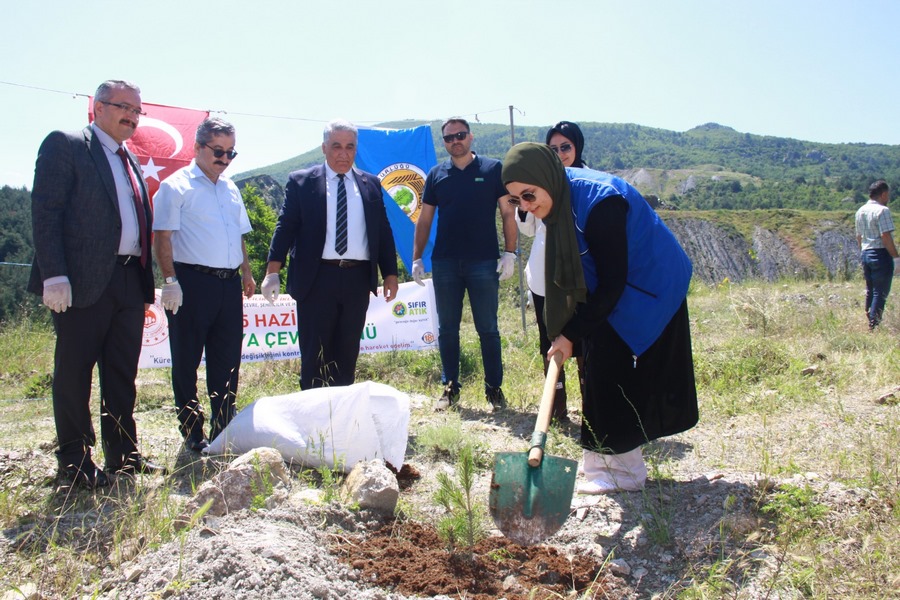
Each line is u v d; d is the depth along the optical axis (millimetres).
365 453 4133
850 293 13422
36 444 4801
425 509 3654
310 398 4379
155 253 4703
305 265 5367
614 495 3607
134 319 4188
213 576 2701
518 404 6086
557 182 3264
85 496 3816
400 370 7746
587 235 3297
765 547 2992
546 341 4742
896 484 3461
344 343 5539
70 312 3889
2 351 8859
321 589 2658
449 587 2840
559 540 3266
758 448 4359
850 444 4246
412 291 8375
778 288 14664
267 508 3340
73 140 3889
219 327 4961
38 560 3096
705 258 81438
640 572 3010
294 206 5449
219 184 5023
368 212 5465
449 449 4559
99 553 3117
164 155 7340
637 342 3408
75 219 3855
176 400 4875
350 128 5379
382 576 2900
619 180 3436
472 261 5992
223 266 4914
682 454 4426
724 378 6078
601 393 3502
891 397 5156
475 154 6160
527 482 3051
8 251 19031
